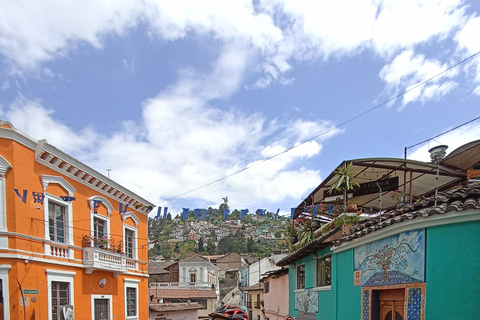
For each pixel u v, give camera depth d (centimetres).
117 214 1869
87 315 1520
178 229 13538
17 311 1150
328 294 1094
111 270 1669
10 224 1181
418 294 627
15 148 1213
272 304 2061
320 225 1349
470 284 536
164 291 3953
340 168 1160
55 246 1365
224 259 7538
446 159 1170
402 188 1418
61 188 1431
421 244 631
